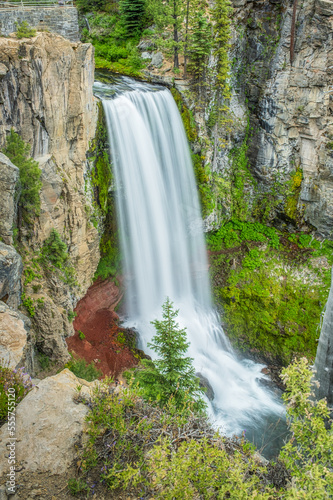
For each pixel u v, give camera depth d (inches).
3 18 796.0
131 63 1187.9
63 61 693.3
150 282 1048.8
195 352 999.0
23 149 628.7
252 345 1086.4
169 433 329.7
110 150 884.6
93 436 312.3
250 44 1143.0
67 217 749.3
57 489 290.4
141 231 995.3
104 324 887.1
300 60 1058.7
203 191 1122.7
